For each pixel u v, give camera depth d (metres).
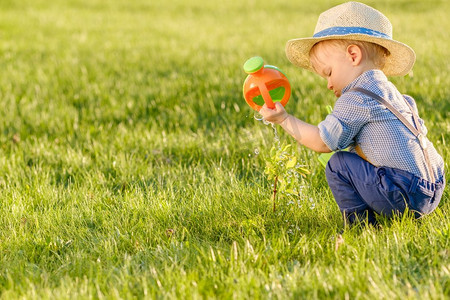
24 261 2.79
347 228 2.89
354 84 2.78
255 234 2.88
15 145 5.00
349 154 2.86
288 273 2.43
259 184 3.63
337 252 2.63
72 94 6.81
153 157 4.52
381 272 2.40
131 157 4.38
